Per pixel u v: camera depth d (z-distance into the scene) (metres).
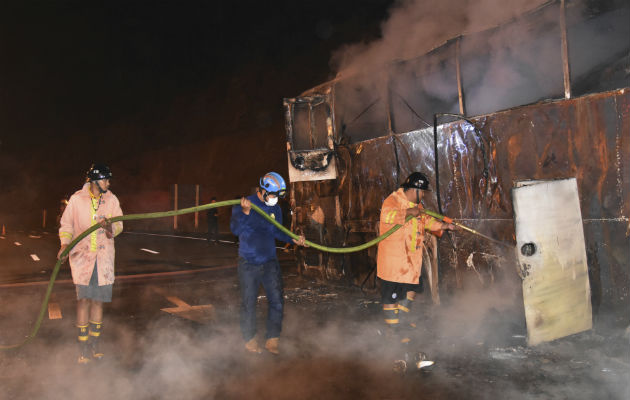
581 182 4.82
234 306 6.84
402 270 4.89
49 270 11.13
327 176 7.85
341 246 7.79
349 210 7.62
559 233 4.64
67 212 4.56
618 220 4.57
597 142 4.69
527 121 5.24
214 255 13.68
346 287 7.69
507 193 5.44
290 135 8.10
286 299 7.13
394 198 4.95
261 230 4.69
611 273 4.65
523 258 4.52
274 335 4.68
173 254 14.00
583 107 4.79
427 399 3.56
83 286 4.51
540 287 4.55
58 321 6.19
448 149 6.09
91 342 4.61
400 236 4.93
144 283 8.98
